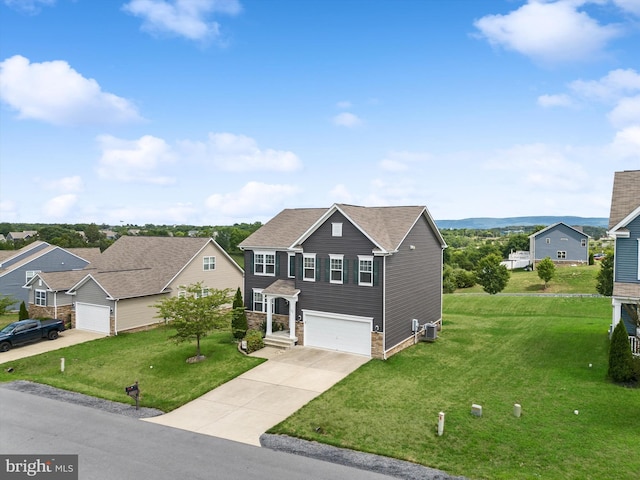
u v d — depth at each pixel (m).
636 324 20.17
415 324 27.86
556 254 70.25
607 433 14.83
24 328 29.83
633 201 24.50
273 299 30.12
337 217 26.02
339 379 21.17
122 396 20.11
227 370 22.75
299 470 13.15
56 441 15.34
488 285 48.34
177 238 41.62
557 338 27.16
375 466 13.37
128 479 12.73
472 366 22.70
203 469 13.26
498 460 13.48
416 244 28.95
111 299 32.12
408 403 18.00
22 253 48.03
